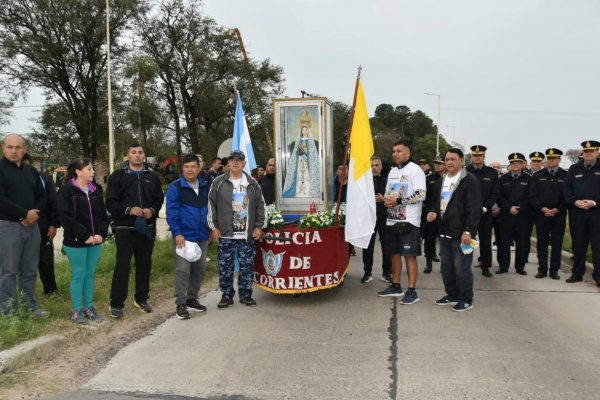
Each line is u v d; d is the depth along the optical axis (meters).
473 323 5.27
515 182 7.85
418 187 5.94
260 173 9.66
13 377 3.88
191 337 4.87
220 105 33.88
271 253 6.05
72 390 3.69
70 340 4.71
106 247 9.00
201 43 34.06
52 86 32.25
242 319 5.47
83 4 30.22
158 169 37.72
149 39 33.62
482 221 7.73
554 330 5.02
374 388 3.71
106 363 4.21
